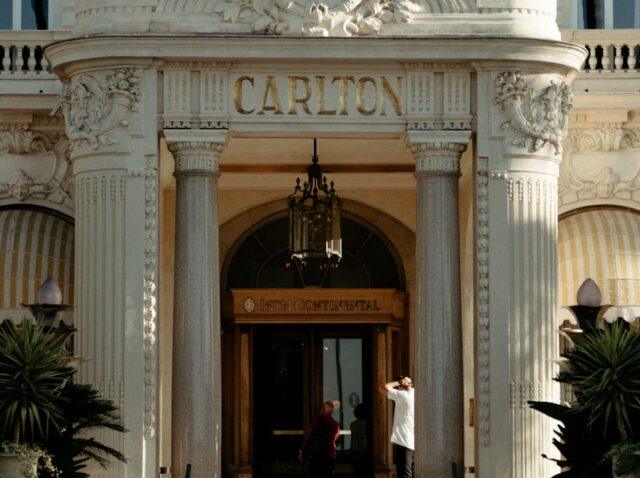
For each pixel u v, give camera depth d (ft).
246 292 111.04
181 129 89.10
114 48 88.53
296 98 89.66
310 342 112.98
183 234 89.30
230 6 89.61
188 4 89.81
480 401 89.04
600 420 76.02
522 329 89.35
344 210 112.27
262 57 88.84
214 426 89.04
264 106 89.61
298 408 112.68
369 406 112.57
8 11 102.27
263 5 89.45
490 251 89.45
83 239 89.97
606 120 101.19
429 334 89.40
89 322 89.30
